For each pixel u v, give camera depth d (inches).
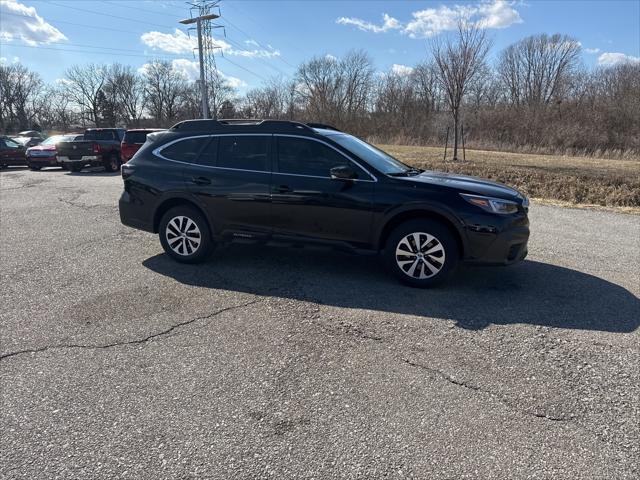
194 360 127.6
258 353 131.3
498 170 567.2
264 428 99.2
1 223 308.5
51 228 292.4
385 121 1785.2
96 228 292.0
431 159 698.8
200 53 1568.7
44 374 120.6
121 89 3262.8
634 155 861.8
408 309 160.9
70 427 99.7
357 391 112.6
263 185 192.1
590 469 87.4
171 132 217.0
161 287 184.1
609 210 376.8
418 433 97.5
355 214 180.7
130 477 85.5
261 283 187.9
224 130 204.5
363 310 160.2
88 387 114.8
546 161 685.9
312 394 111.4
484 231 167.6
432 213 173.6
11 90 3048.7
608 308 162.4
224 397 110.4
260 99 2445.9
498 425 100.0
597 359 126.9
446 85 673.6
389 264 183.0
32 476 85.7
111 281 191.5
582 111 1262.3
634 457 90.6
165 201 210.8
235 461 89.5
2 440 95.7
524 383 115.6
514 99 1807.3
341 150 184.5
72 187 510.3
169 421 101.7
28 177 641.0
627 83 1509.6
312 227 188.5
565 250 242.4
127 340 139.2
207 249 209.8
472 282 188.4
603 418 102.3
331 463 88.9
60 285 187.0
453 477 85.4
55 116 3198.8
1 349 133.7
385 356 129.1
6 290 181.5
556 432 97.8
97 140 722.2
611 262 220.5
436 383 115.8
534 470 87.1
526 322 150.3
